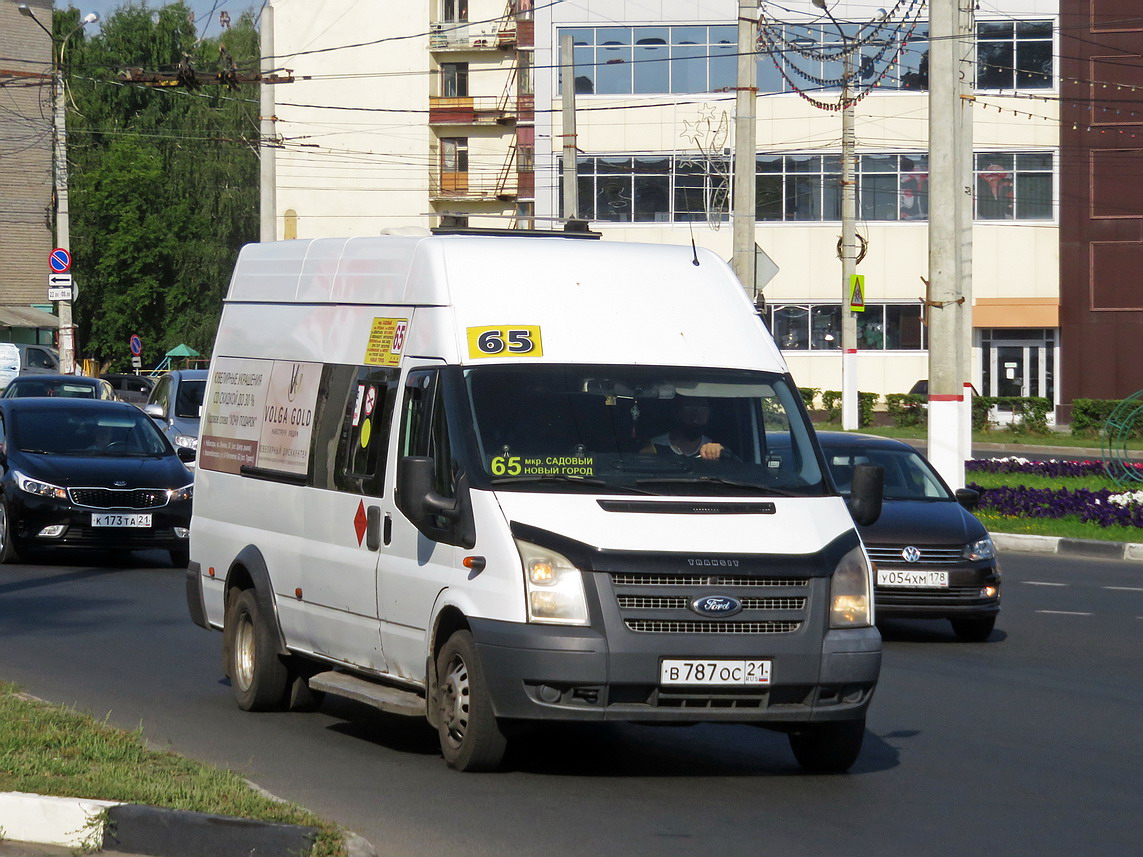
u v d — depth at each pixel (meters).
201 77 69.81
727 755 17.52
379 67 138.38
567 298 17.30
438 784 15.46
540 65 111.19
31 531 35.28
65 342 82.19
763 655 14.98
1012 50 106.00
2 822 12.75
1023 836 13.84
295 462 19.30
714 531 15.30
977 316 106.81
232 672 20.33
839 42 106.94
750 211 49.19
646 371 16.94
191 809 12.68
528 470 15.84
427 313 17.17
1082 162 105.62
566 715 14.84
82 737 15.73
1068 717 20.03
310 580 18.59
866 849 13.29
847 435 31.28
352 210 140.38
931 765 17.03
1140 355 105.25
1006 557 40.69
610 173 110.75
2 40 143.88
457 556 15.70
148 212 154.00
